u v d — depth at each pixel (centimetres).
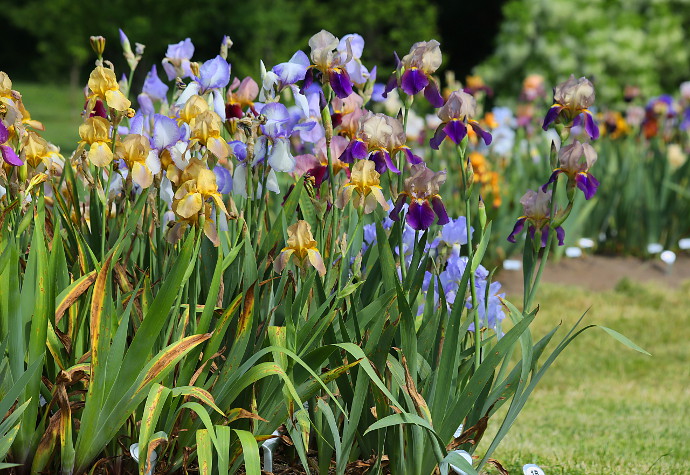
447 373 340
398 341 365
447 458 334
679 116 1165
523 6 1914
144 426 299
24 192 338
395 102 1017
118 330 312
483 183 913
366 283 378
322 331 342
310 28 2214
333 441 353
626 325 805
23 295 326
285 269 349
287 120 351
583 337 771
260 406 343
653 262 1011
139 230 369
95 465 323
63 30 2444
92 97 336
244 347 330
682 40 1883
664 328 797
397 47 2127
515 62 1888
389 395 323
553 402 627
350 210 398
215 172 348
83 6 2245
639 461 498
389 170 360
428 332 362
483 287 410
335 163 383
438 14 2780
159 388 307
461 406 339
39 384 318
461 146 352
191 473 349
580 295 883
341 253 358
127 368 312
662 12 1862
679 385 666
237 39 2441
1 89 346
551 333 359
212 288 325
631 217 1016
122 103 328
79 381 341
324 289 354
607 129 1109
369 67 2072
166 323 345
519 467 477
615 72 1808
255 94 409
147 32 2089
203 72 370
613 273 970
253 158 356
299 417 340
